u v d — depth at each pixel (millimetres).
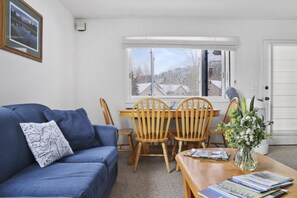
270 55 3967
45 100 2650
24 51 2139
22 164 1463
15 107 1682
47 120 1933
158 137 2705
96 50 3818
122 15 3703
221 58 4035
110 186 2010
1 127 1330
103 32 3820
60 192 1126
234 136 1516
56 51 2998
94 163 1624
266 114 3971
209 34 3877
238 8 3459
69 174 1359
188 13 3645
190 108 2945
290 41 3969
